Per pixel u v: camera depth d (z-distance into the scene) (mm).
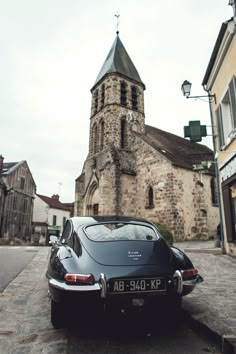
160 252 3713
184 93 9883
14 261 9383
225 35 8555
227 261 8383
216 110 10242
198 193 18016
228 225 9227
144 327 3656
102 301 3146
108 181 19562
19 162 33312
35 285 5898
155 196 18016
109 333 3457
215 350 3037
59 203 43938
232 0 5531
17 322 3789
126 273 3275
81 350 2990
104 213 18828
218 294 4789
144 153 19891
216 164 10570
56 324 3541
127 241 3803
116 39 27328
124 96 23688
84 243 3734
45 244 31094
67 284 3176
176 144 22906
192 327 3633
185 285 3445
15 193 30766
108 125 22125
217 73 10031
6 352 2914
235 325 3367
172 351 3004
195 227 17188
